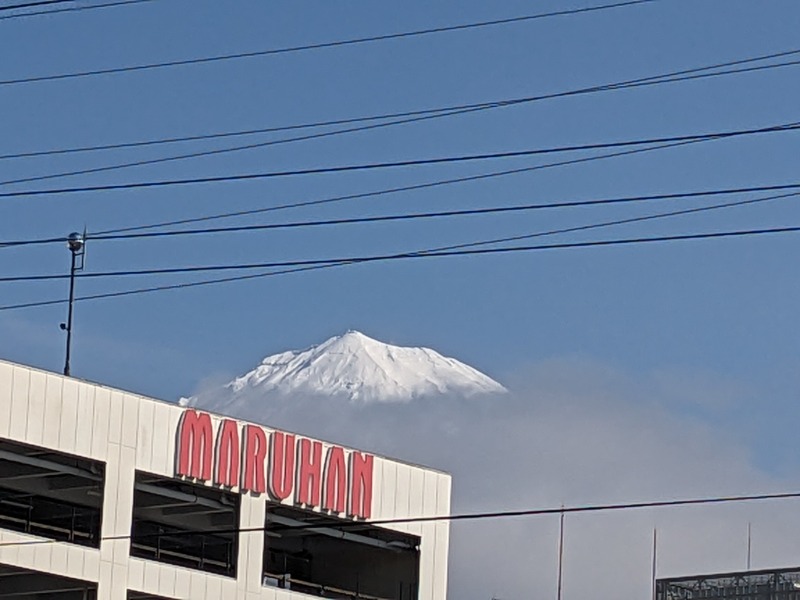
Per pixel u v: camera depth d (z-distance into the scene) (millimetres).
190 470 69938
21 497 71500
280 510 74562
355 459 76188
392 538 77812
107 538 67000
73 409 66500
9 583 68312
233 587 70875
